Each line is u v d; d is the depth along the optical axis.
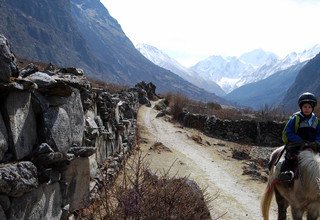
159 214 6.09
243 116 31.86
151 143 20.12
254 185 14.88
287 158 7.21
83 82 7.40
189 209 6.46
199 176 14.97
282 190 7.38
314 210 6.61
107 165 10.10
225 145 24.23
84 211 6.98
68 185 6.50
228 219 10.41
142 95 40.47
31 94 5.53
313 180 6.41
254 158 20.41
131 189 6.33
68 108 6.58
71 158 6.28
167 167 15.25
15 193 4.56
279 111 34.72
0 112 4.79
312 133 7.32
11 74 4.91
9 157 4.84
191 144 22.23
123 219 6.00
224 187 13.97
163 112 31.97
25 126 5.27
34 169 4.96
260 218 10.99
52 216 5.87
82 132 7.39
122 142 14.29
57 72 7.47
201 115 29.28
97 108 10.06
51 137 5.76
